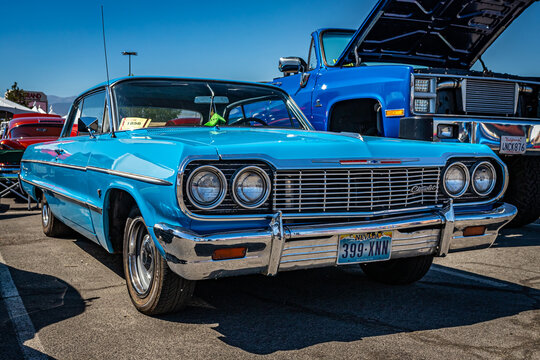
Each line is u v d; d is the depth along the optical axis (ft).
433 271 13.82
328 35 20.92
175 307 9.74
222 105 13.07
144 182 8.93
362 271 13.82
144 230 9.98
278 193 8.77
